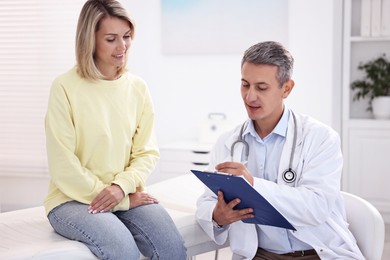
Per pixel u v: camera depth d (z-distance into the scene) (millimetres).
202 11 4094
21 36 4145
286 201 1613
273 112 1736
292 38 3877
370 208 1722
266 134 1791
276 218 1540
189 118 4258
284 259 1737
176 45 4195
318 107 3854
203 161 3762
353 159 3771
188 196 2428
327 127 1771
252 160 1793
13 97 4188
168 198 2398
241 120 4113
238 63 4074
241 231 1771
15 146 4219
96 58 1979
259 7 3939
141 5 4254
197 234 2012
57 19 4113
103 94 1964
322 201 1638
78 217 1800
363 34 3701
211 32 4090
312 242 1675
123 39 1967
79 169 1868
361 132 3740
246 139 1818
